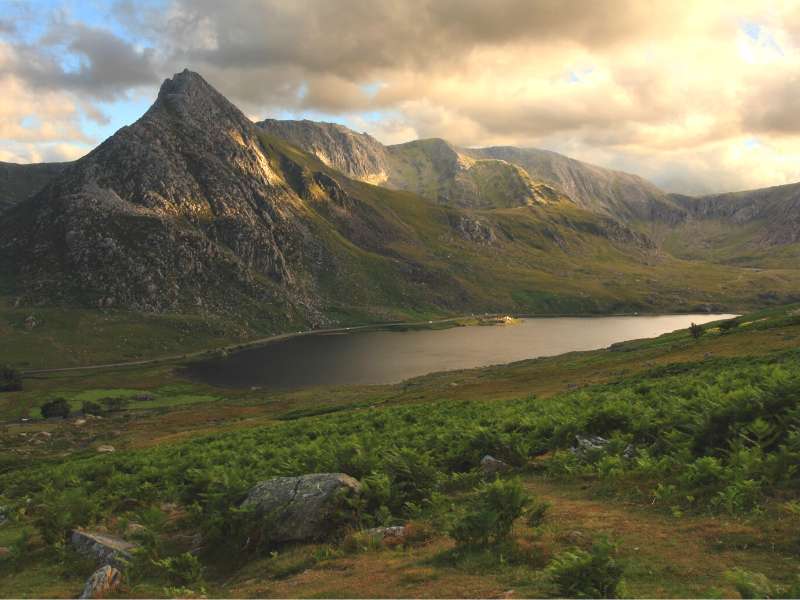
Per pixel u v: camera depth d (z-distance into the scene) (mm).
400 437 28922
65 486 30531
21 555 16688
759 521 11102
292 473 21062
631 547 10820
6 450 85938
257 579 12844
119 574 13523
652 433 20000
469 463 21109
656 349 88688
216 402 149625
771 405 16469
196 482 21031
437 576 10484
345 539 13719
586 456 18766
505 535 11930
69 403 155625
